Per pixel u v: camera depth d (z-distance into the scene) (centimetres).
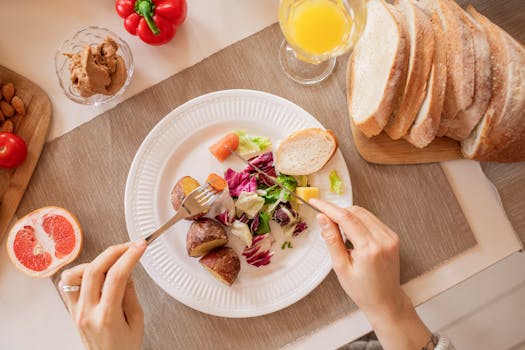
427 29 64
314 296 72
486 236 73
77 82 68
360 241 65
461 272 73
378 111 66
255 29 74
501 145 68
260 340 72
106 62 68
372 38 69
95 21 73
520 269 85
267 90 74
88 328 62
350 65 72
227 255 69
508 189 73
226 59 74
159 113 73
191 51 74
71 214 70
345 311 72
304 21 67
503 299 85
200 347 72
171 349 72
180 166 72
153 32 69
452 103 66
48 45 73
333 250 66
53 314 72
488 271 85
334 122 74
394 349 66
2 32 73
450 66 65
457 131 69
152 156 71
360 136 72
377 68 67
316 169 71
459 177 74
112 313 62
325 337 72
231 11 74
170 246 71
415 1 70
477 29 65
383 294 65
